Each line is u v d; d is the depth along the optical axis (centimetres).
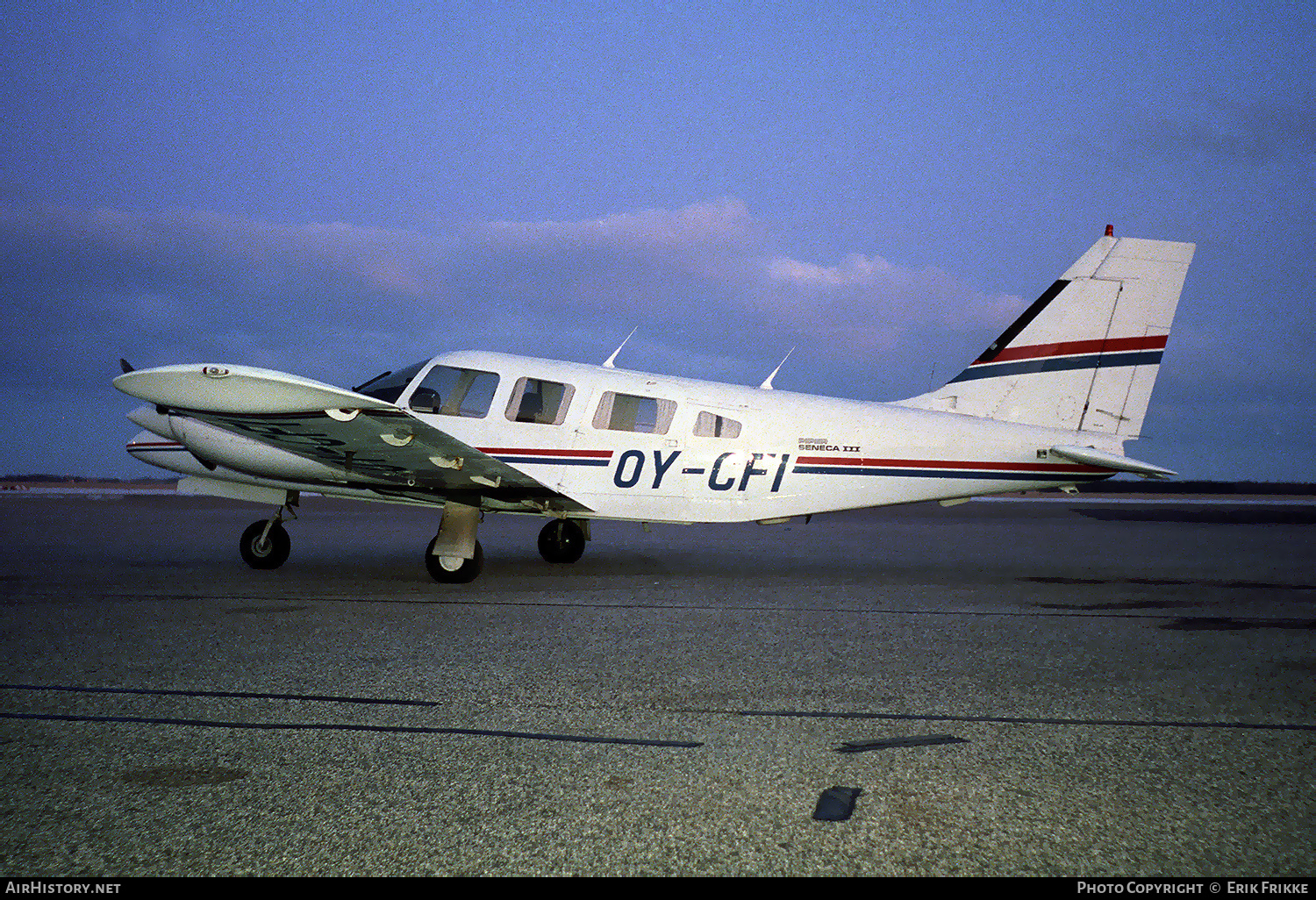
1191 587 764
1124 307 858
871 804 269
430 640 511
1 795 273
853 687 407
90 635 521
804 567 909
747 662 457
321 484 834
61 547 1033
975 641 516
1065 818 259
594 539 1226
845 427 848
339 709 368
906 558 1001
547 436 836
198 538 1159
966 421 864
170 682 409
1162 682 420
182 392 646
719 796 274
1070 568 905
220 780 286
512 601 664
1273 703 383
